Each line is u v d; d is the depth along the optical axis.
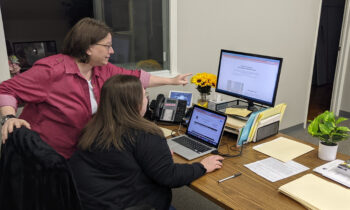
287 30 3.39
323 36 6.26
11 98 1.37
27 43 2.17
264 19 3.14
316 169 1.44
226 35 2.92
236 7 2.89
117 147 1.16
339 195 1.21
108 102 1.21
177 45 2.66
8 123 1.23
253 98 1.89
